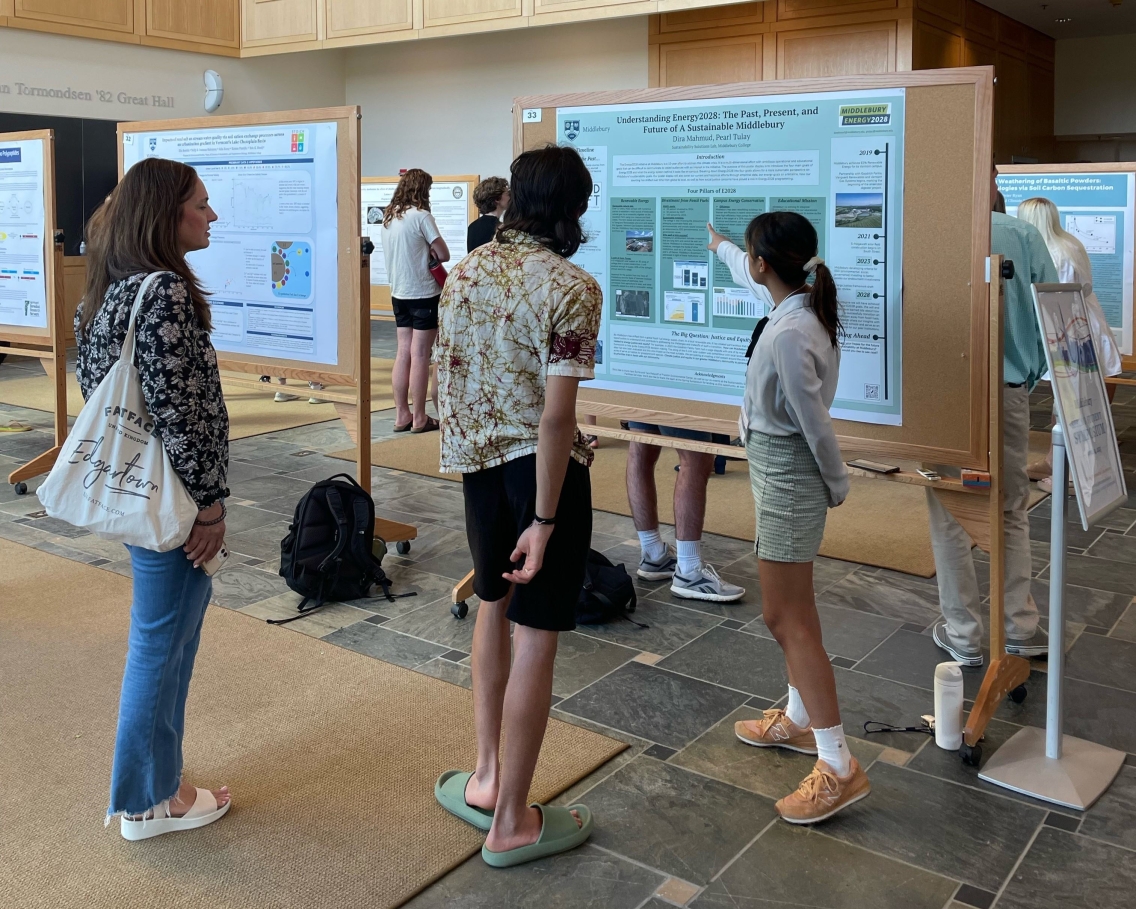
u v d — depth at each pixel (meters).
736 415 3.39
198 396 2.04
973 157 2.74
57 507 2.02
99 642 3.38
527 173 2.09
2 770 2.59
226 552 2.21
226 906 2.08
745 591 3.92
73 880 2.15
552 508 2.03
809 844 2.32
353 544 3.79
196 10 11.13
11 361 9.88
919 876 2.20
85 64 10.30
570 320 2.00
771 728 2.74
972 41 9.70
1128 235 5.42
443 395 2.18
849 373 3.02
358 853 2.27
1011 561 3.23
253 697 3.01
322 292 4.15
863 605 3.78
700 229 3.35
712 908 2.10
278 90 12.18
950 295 2.82
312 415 7.41
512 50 11.53
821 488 2.39
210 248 4.51
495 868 2.23
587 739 2.78
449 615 3.70
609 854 2.28
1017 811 2.45
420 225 6.51
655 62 10.37
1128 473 5.63
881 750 2.73
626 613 3.70
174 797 2.35
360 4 10.69
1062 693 2.59
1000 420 2.72
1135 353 5.49
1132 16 10.31
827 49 9.18
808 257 2.35
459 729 2.84
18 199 5.34
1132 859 2.26
